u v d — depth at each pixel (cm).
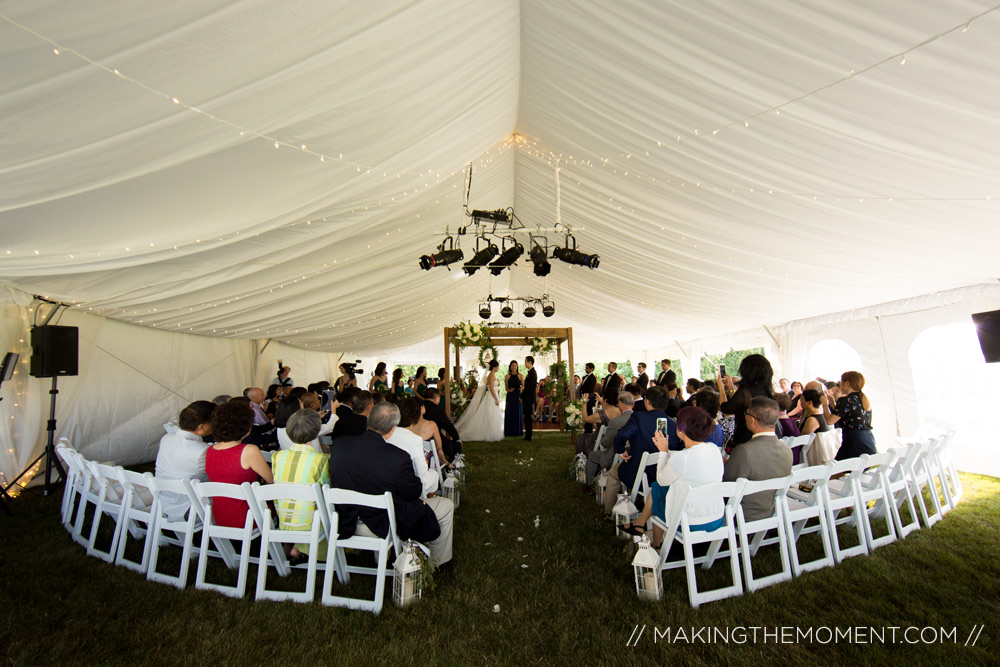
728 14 214
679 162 361
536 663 196
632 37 256
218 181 295
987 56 189
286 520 260
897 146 262
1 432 444
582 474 524
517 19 290
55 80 182
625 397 446
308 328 839
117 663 191
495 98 366
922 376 603
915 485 348
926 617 220
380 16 213
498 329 1006
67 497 354
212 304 557
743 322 882
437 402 550
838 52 212
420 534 264
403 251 606
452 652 203
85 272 375
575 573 279
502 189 571
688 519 251
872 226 375
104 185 259
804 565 273
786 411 452
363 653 201
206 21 177
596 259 543
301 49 209
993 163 256
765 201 372
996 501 410
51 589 251
